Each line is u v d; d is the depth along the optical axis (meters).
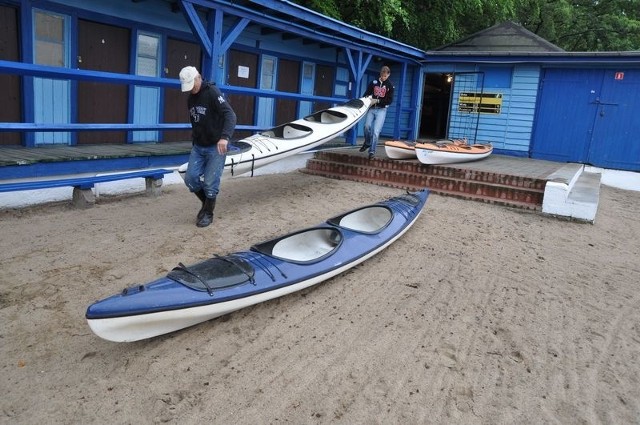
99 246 4.83
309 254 4.59
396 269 4.87
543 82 12.24
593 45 27.09
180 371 3.04
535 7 22.50
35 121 7.25
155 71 8.84
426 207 7.39
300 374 3.07
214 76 7.30
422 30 17.36
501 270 5.07
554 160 12.30
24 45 6.92
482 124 13.14
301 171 9.74
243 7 7.52
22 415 2.60
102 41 7.95
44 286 3.94
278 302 3.99
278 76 11.54
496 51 13.36
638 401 3.02
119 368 3.03
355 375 3.10
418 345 3.49
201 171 5.52
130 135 8.67
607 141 11.66
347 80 13.87
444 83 17.23
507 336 3.71
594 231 6.77
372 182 9.02
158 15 8.63
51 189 6.12
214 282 3.40
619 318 4.15
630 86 11.27
